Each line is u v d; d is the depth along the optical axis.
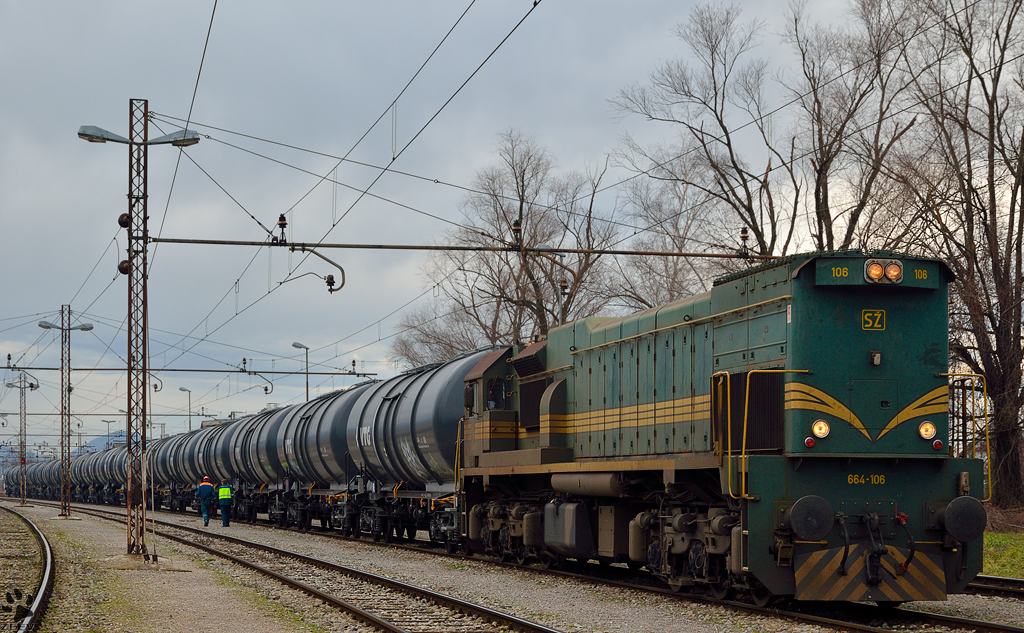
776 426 12.16
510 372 20.23
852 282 11.89
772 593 11.55
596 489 15.34
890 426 11.98
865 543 11.59
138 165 20.67
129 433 21.27
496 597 13.97
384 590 14.98
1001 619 11.77
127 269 20.84
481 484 20.88
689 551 13.52
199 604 13.78
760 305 12.72
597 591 14.52
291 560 20.69
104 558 21.64
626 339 15.96
